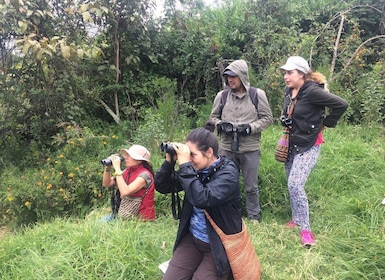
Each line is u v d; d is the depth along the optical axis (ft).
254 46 22.94
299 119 11.20
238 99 12.51
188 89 24.75
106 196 15.99
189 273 8.29
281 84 21.02
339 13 23.81
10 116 19.61
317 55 22.88
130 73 22.47
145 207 12.92
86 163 17.12
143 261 9.67
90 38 21.04
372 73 21.09
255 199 13.12
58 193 15.72
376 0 25.22
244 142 12.57
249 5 24.95
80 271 9.32
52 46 17.43
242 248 7.89
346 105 10.87
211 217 7.75
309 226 11.40
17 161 19.60
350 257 10.29
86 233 10.57
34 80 19.53
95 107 21.83
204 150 7.76
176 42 23.57
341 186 14.51
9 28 17.98
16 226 15.94
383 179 14.34
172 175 8.52
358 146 16.38
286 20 24.16
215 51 23.09
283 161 11.97
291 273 9.92
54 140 18.95
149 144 17.94
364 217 11.92
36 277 9.14
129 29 21.42
